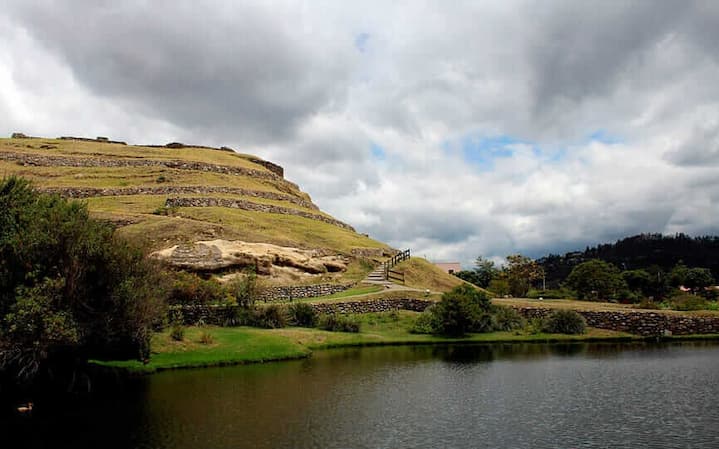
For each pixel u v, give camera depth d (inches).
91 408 949.2
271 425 847.7
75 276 1024.2
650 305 2292.1
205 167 3870.6
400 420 876.6
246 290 1855.3
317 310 1991.9
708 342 1772.9
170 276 1673.2
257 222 2832.2
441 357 1501.0
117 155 4001.0
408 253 3053.6
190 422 863.7
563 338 1834.4
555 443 766.5
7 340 925.8
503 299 2493.8
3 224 1060.5
